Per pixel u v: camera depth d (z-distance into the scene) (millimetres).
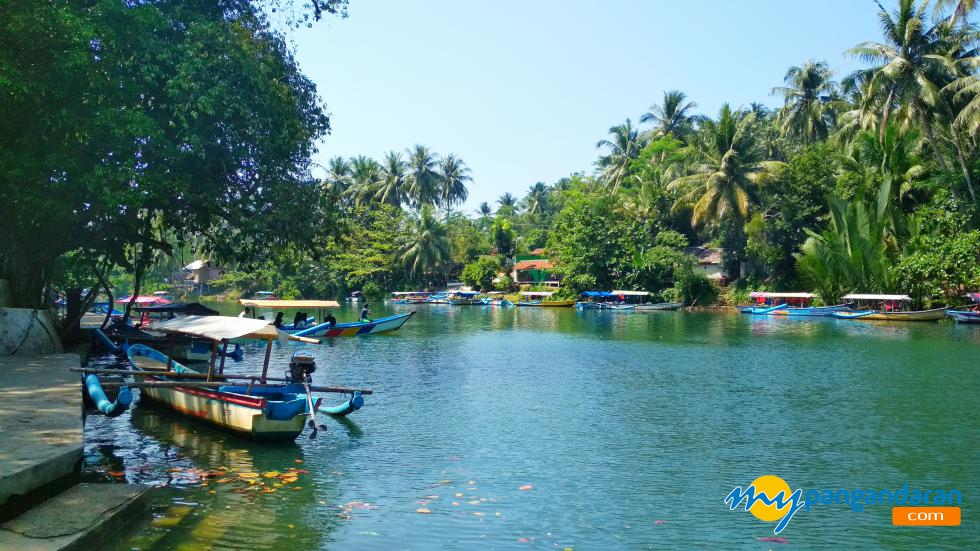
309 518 8812
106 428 13328
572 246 70312
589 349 29625
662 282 65188
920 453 12508
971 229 43375
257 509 9078
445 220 93312
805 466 11648
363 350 29047
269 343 13781
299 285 85312
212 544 7836
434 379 20875
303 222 20344
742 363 24906
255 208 20188
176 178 17484
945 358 26062
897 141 48125
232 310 62938
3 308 16703
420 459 11812
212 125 17656
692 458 12133
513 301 74500
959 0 39031
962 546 8352
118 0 16328
